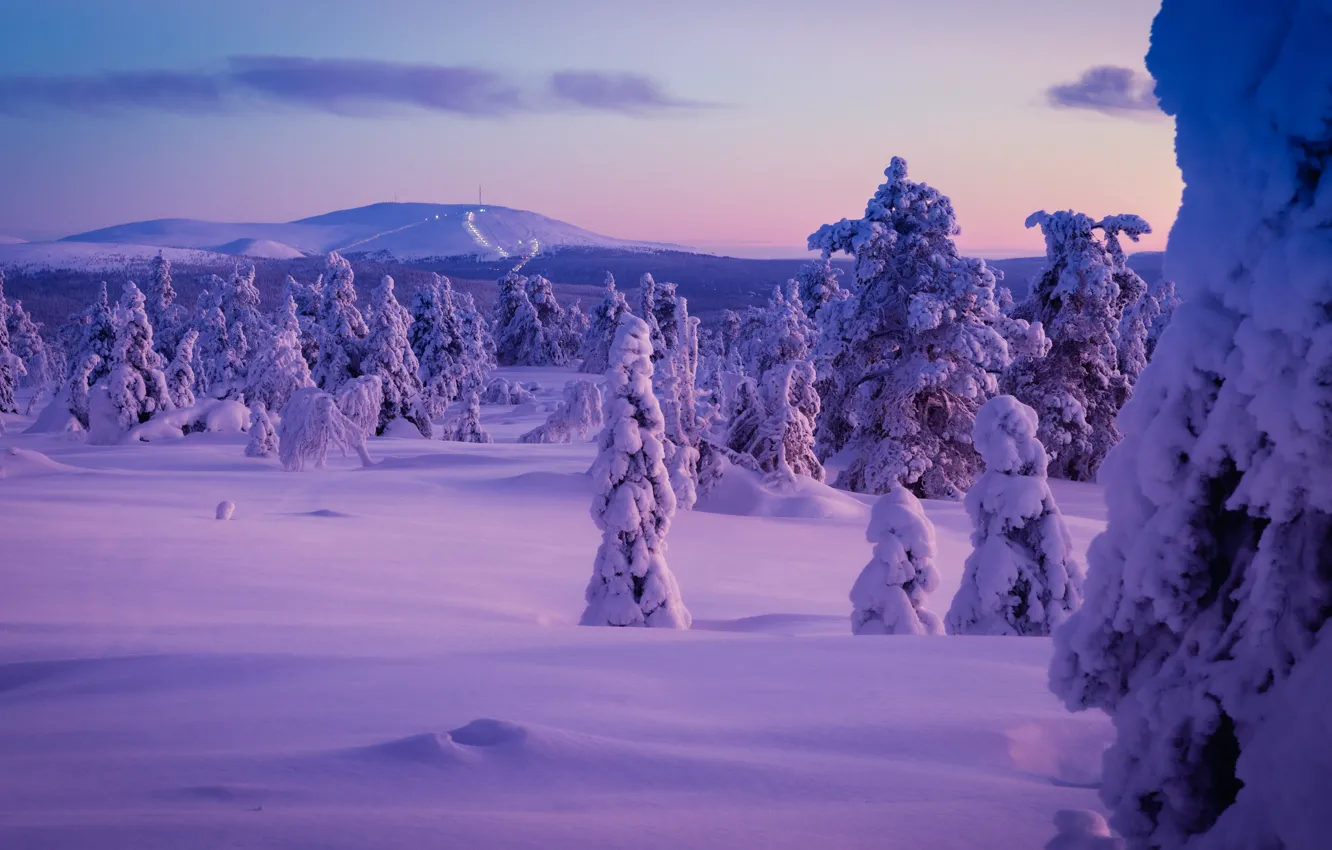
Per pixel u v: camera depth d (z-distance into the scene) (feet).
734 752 20.30
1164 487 10.49
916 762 19.98
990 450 46.57
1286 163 8.89
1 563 61.16
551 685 28.60
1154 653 10.91
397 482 136.56
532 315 462.19
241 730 23.90
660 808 15.72
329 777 17.98
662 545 57.11
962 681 28.86
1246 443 9.81
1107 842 10.99
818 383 166.30
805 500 124.77
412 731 22.90
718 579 82.64
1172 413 10.47
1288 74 8.71
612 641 39.50
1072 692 11.56
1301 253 8.63
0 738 23.66
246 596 55.31
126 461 170.91
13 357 317.01
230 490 121.70
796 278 297.53
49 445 209.56
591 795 16.83
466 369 336.90
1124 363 198.39
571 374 423.23
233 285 365.61
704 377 278.67
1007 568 45.37
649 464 56.49
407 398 250.37
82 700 29.17
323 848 13.03
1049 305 186.29
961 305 157.99
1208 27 9.54
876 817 14.97
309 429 159.63
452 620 52.47
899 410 154.30
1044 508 46.09
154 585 57.11
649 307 400.47
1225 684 9.71
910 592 48.98
